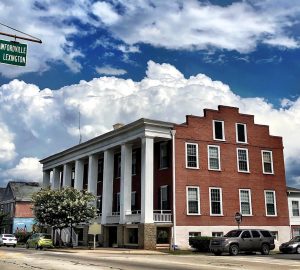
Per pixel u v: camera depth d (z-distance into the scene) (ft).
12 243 167.84
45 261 78.64
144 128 125.70
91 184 154.71
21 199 259.19
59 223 137.80
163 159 133.49
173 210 124.57
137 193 143.54
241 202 137.28
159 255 102.17
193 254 106.73
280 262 79.20
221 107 140.26
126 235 130.52
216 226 130.41
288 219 145.59
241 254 107.55
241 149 141.49
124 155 135.44
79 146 163.53
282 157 150.10
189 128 132.67
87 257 91.81
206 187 131.64
